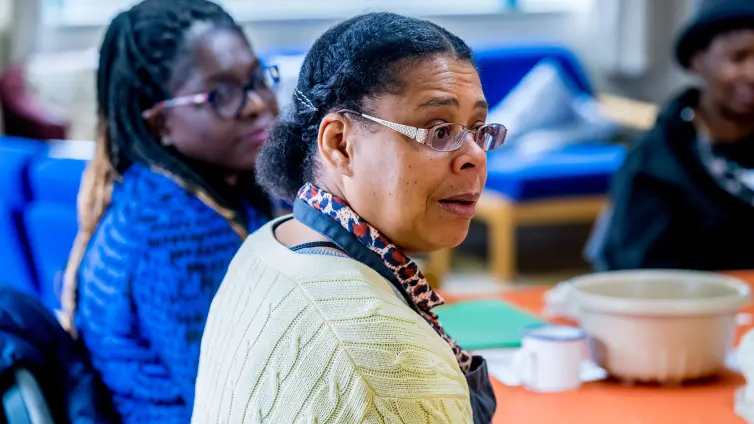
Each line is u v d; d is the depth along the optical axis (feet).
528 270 24.88
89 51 27.66
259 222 7.83
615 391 7.36
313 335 4.36
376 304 4.40
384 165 4.66
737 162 12.44
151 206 7.07
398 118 4.60
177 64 7.63
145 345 6.97
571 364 7.39
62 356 7.11
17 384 6.44
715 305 7.22
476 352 8.21
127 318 6.95
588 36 30.17
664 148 12.38
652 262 12.26
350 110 4.71
